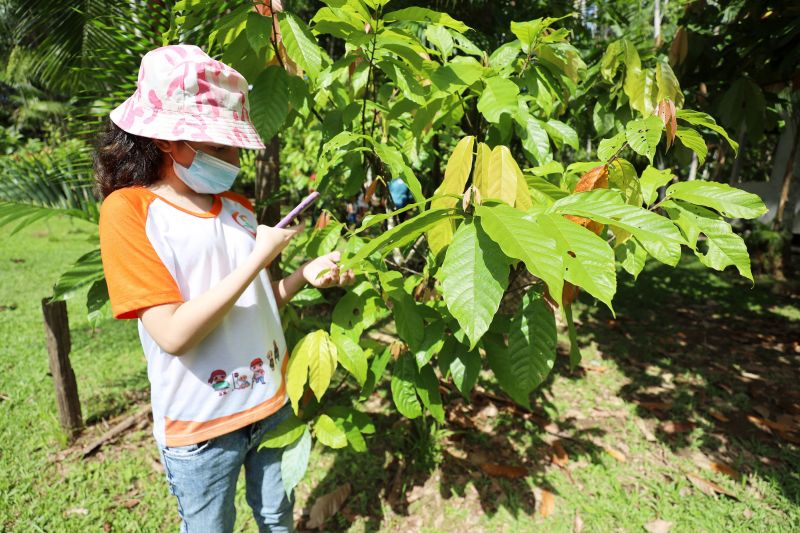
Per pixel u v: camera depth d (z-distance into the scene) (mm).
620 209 901
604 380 3074
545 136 1521
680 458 2316
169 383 1095
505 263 824
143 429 2496
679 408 2746
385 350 1619
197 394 1107
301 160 4594
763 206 1097
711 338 3869
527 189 1178
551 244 720
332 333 1428
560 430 2520
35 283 4930
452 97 1590
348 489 2047
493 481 2125
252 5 1297
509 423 2543
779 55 2410
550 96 1619
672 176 1281
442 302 1531
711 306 4738
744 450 2381
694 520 1919
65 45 2812
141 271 960
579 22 3256
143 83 1003
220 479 1210
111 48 2045
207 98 996
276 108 1442
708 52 2404
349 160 1704
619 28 3982
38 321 3877
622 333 3922
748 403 2816
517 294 2234
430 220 877
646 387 2992
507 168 1169
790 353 3572
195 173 1048
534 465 2242
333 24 1312
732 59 2496
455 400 2736
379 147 1362
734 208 1112
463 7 3359
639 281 5656
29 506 1935
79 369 3109
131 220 985
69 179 2012
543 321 1204
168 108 981
